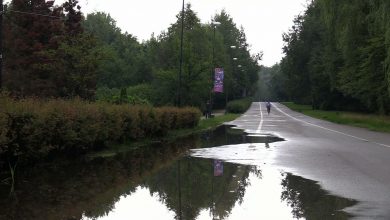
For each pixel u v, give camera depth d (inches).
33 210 319.6
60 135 544.7
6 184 418.9
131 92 2139.5
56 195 371.9
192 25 2486.5
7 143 432.1
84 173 489.7
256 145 826.8
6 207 327.6
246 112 3024.1
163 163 577.3
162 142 901.8
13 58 1354.6
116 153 692.1
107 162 583.5
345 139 973.8
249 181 441.4
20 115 465.1
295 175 478.3
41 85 1218.6
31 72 1315.2
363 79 1636.3
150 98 2020.2
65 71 1211.2
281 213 310.7
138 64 3368.6
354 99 3083.2
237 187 409.7
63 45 1204.5
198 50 2461.9
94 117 629.0
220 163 577.6
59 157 575.8
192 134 1139.9
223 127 1445.6
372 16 1279.5
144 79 3329.2
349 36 1454.2
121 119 742.5
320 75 3203.7
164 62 2458.2
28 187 405.7
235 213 311.4
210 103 2020.2
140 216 304.7
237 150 738.2
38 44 1336.1
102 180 446.9
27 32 1389.0
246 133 1169.4
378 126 1437.0
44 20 1405.0
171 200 353.7
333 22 1477.6
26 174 476.4
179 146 814.5
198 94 1914.4
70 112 567.8
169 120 1026.1
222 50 3454.7
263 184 424.5
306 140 943.7
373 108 2026.3
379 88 1576.0
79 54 1207.6
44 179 449.1
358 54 1614.2
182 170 515.8
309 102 4153.5
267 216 303.1
